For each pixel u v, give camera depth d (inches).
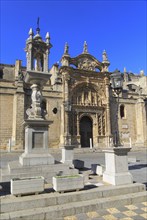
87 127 1560.0
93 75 1606.8
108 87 1622.8
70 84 1513.3
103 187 316.2
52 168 399.5
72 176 304.5
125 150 346.9
